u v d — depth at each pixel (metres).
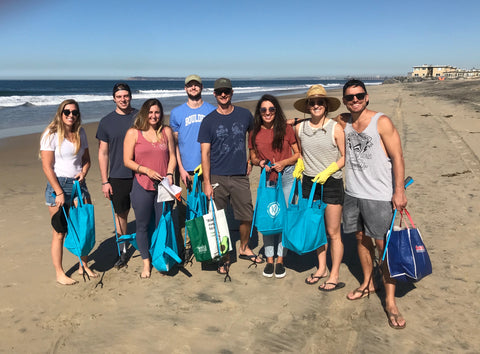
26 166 8.96
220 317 3.15
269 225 3.60
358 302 3.34
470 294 3.41
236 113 3.72
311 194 3.36
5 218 5.45
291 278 3.84
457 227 4.82
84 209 3.54
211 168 3.88
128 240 4.11
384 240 3.01
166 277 3.87
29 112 23.45
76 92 59.47
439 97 27.39
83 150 3.63
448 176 7.09
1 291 3.54
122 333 2.94
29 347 2.77
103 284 3.71
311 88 3.29
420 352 2.69
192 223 3.64
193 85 4.08
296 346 2.77
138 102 33.31
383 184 2.91
